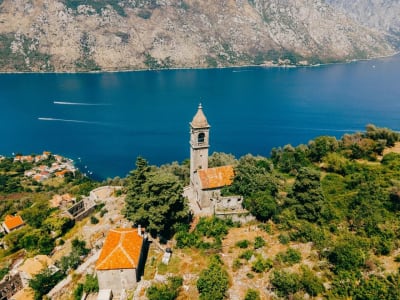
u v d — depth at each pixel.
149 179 69.81
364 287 45.41
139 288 54.19
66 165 197.25
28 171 192.12
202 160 83.81
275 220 70.12
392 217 66.19
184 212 68.75
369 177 83.12
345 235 59.31
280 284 49.12
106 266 53.66
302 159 106.06
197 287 51.97
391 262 53.47
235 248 62.12
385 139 114.31
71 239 77.75
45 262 70.00
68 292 58.88
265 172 83.19
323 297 47.78
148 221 67.69
